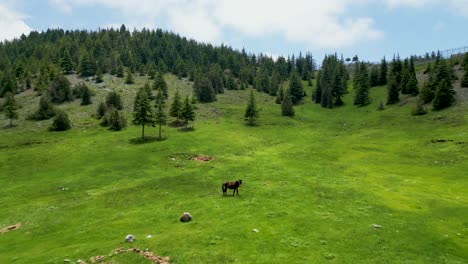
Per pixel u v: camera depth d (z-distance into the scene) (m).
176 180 58.66
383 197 45.34
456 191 49.09
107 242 30.02
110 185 58.75
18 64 192.88
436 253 27.48
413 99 141.50
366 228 32.44
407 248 28.17
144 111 102.12
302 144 98.44
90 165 74.50
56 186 58.88
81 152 86.00
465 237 31.53
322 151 86.44
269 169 66.62
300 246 27.73
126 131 111.56
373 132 108.31
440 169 62.91
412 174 60.91
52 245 31.09
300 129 123.56
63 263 25.69
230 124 127.44
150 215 38.09
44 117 126.94
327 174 61.44
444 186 52.03
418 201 43.69
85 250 27.97
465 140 80.44
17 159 79.62
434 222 35.47
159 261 24.78
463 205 41.69
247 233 30.33
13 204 48.88
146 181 59.44
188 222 34.50
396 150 82.44
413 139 92.25
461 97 123.25
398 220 35.59
